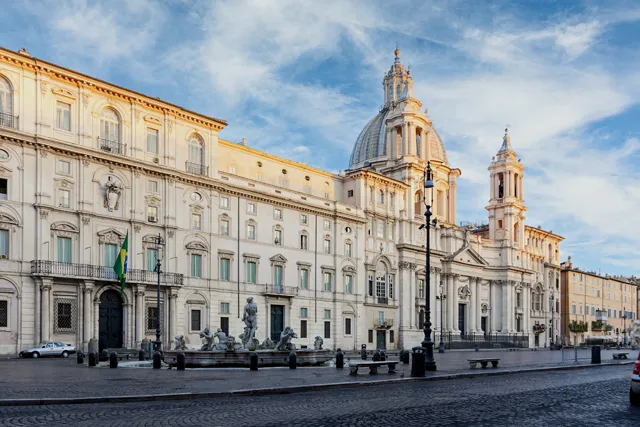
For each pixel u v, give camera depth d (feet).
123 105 197.16
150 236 198.90
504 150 394.32
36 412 57.93
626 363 156.56
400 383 91.25
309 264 250.16
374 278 282.77
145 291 195.31
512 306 377.71
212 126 221.87
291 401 66.90
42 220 174.50
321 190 276.82
